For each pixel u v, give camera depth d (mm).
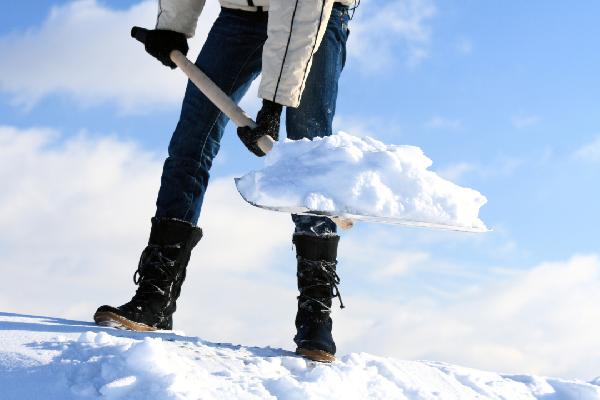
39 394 2076
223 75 2891
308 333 2666
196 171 2881
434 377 2727
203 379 2205
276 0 2600
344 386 2340
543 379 2963
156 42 2932
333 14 2807
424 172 2357
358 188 2291
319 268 2715
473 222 2389
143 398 2062
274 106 2639
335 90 2818
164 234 2846
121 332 2633
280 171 2355
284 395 2215
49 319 2779
